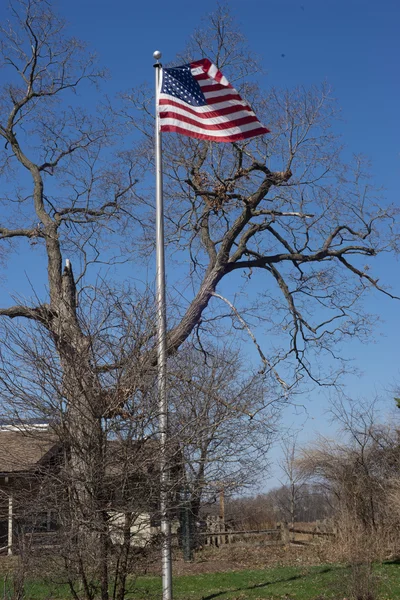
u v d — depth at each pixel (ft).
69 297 45.47
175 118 45.80
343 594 50.34
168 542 30.83
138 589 38.60
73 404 29.50
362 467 82.07
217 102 46.88
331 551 74.54
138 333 31.17
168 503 30.32
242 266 63.87
